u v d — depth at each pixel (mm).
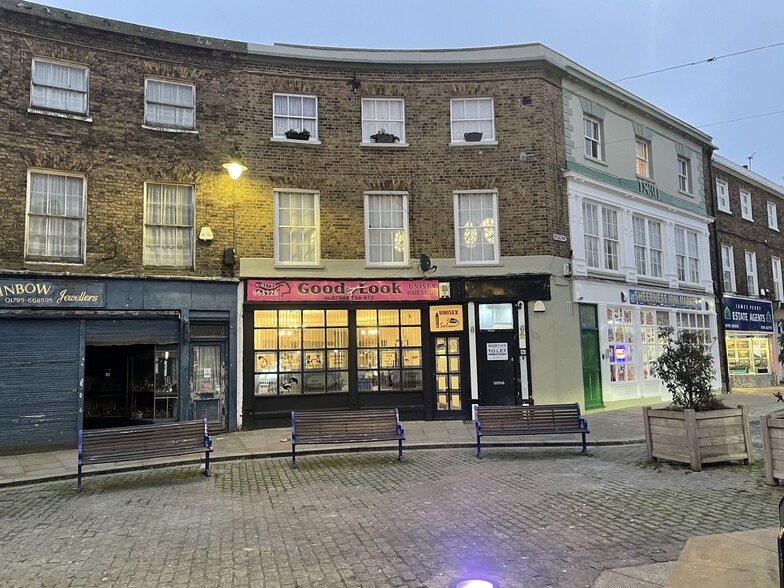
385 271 15211
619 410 16500
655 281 19344
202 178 14320
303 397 14625
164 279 13562
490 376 15125
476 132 15812
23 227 12562
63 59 13297
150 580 5086
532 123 15875
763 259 25953
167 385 13773
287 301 14539
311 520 6773
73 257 13062
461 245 15555
